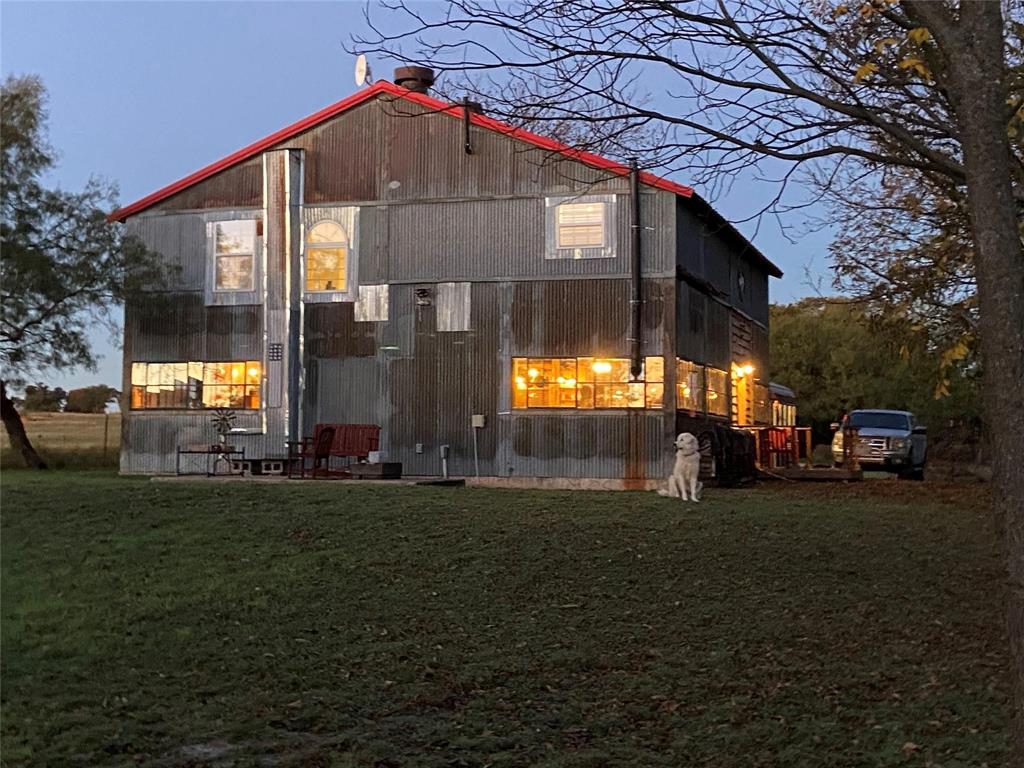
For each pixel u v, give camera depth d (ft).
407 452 76.18
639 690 24.39
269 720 22.11
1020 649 13.92
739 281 95.14
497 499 55.57
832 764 18.79
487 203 75.77
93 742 20.48
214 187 81.20
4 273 81.87
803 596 33.55
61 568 37.65
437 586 35.60
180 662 26.91
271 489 57.62
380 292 77.46
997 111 14.57
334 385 78.07
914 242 42.93
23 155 84.33
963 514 52.70
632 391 72.59
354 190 78.38
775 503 56.59
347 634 29.86
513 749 20.40
